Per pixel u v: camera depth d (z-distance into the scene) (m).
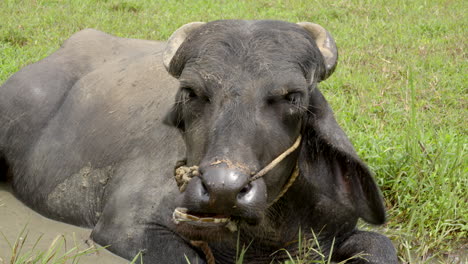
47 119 7.45
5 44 11.87
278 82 4.58
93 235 6.20
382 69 11.45
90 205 6.66
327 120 5.25
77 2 15.91
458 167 7.32
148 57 7.39
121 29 13.89
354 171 5.62
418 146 7.54
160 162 6.03
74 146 7.00
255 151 4.43
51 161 7.14
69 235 6.46
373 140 7.80
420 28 14.45
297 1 17.41
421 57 12.16
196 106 4.71
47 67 7.80
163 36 13.55
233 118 4.45
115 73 7.38
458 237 6.48
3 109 7.66
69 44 8.20
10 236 6.32
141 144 6.34
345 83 10.62
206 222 4.28
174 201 5.62
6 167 7.79
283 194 5.38
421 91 10.32
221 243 5.65
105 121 6.88
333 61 5.28
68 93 7.55
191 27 5.54
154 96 6.68
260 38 4.77
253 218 4.32
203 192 4.20
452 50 12.77
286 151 4.77
